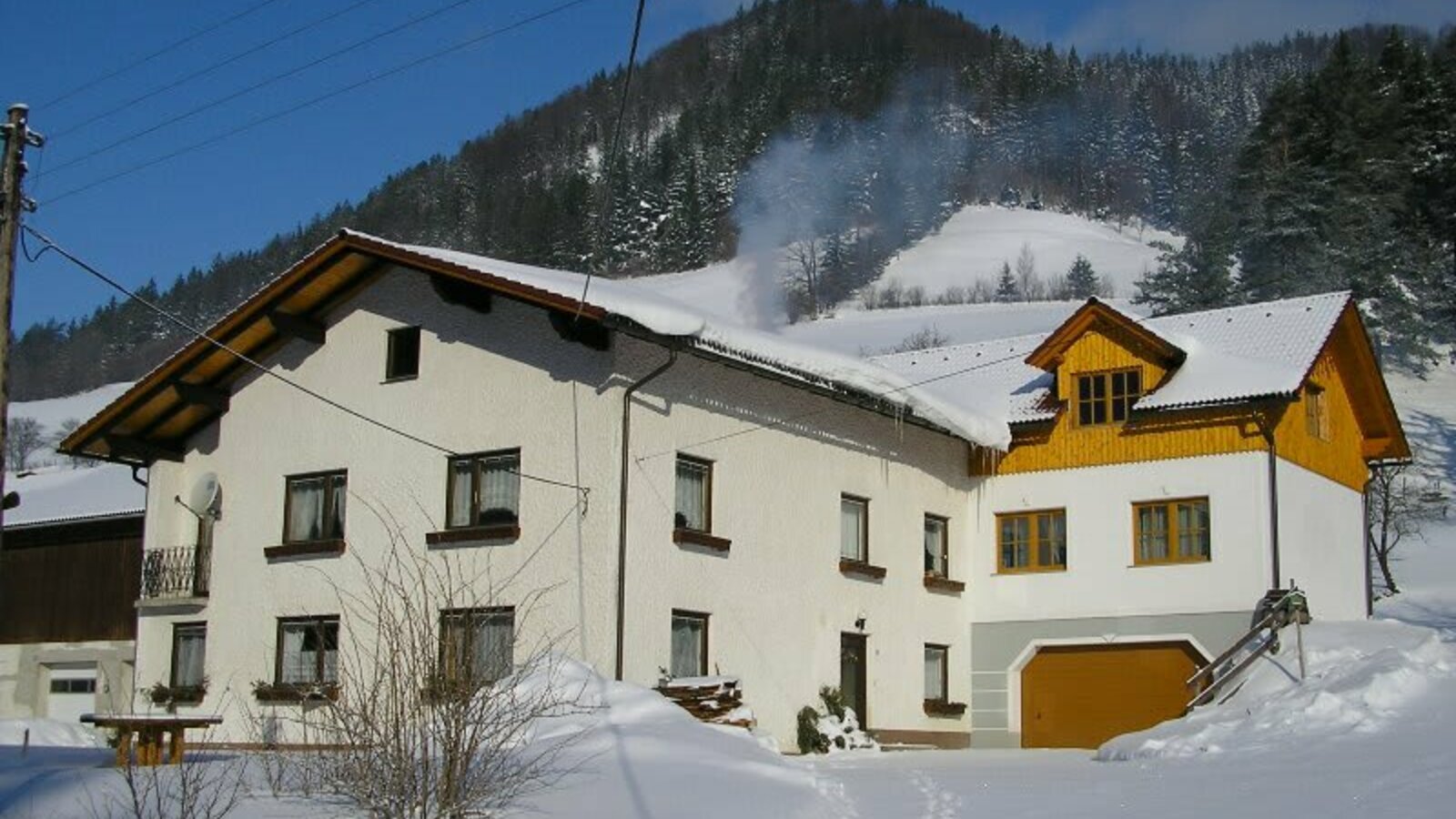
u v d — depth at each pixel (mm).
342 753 11953
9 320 15688
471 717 11711
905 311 118188
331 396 24422
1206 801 13102
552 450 21719
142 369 127875
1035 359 28734
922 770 17469
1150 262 142625
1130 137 180625
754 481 23516
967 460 29203
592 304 20359
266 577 24453
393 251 22656
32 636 30484
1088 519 27703
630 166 157500
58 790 13312
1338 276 65125
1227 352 27969
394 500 23266
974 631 28516
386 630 14406
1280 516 26172
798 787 14016
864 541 26062
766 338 23562
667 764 14055
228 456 25562
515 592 21625
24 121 16062
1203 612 26219
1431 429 57188
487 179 173625
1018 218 167250
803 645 24031
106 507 31062
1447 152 77438
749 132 172750
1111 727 26984
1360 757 15781
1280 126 76250
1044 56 199000
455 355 23109
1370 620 25344
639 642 20891
